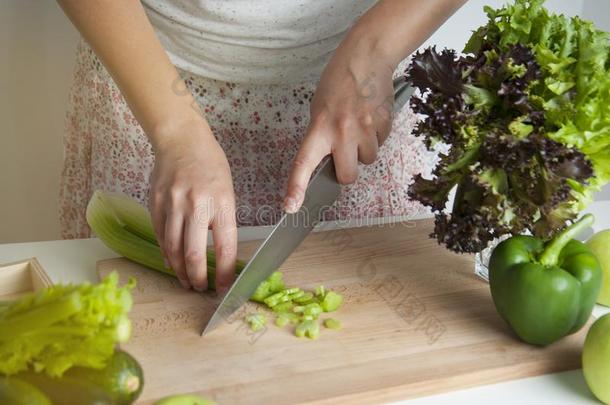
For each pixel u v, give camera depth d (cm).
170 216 89
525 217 84
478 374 81
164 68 92
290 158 113
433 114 85
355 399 79
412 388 80
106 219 98
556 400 80
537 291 82
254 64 106
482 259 96
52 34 136
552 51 87
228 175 91
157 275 96
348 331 87
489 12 91
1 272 93
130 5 92
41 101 140
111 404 66
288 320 88
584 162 80
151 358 82
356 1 104
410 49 95
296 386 79
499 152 81
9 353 65
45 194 146
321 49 106
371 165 115
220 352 84
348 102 92
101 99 112
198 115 93
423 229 107
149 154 113
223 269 90
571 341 86
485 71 84
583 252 85
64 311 63
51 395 65
